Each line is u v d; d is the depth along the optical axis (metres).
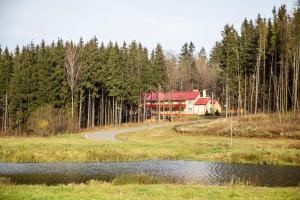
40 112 78.00
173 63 160.25
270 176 34.84
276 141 62.38
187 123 96.00
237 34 115.12
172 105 134.00
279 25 92.94
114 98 113.81
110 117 117.25
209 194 20.62
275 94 94.69
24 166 40.47
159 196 19.73
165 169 39.09
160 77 122.75
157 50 124.94
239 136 70.25
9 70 100.62
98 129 90.38
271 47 93.94
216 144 58.56
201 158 47.81
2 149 46.91
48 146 50.66
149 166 41.41
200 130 76.69
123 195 19.75
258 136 68.38
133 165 42.12
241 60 102.38
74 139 63.38
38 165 41.38
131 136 74.56
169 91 136.00
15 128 88.94
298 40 78.88
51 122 76.25
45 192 20.64
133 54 124.06
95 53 104.38
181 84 147.00
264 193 21.09
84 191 21.12
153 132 82.19
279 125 71.56
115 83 105.06
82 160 45.22
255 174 36.06
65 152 46.72
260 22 104.44
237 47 106.25
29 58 98.12
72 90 88.69
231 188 23.25
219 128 76.00
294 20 83.75
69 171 37.25
